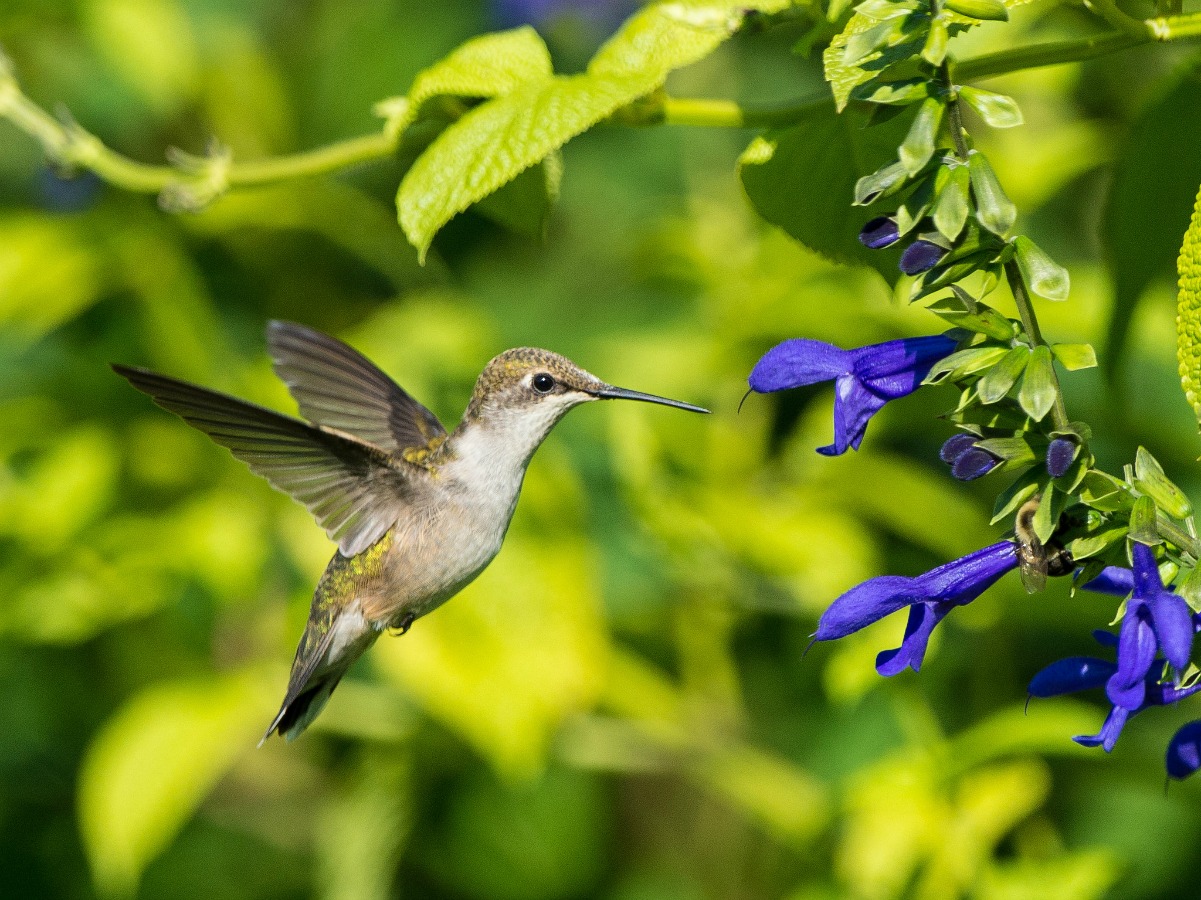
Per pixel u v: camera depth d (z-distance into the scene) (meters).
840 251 5.17
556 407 6.23
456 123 4.76
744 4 4.93
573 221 9.82
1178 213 5.38
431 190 4.64
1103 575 3.69
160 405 5.66
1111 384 5.77
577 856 9.15
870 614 3.82
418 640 7.20
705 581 7.61
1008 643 7.34
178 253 8.77
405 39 9.88
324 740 9.34
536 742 7.14
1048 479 3.68
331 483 6.18
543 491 7.46
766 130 5.11
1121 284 5.58
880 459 7.62
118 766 7.31
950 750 6.70
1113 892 7.40
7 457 8.44
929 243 3.64
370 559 6.24
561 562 7.36
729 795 8.03
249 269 9.37
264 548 8.03
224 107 9.34
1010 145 7.75
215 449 8.20
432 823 8.79
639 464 7.49
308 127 9.84
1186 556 3.63
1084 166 7.47
